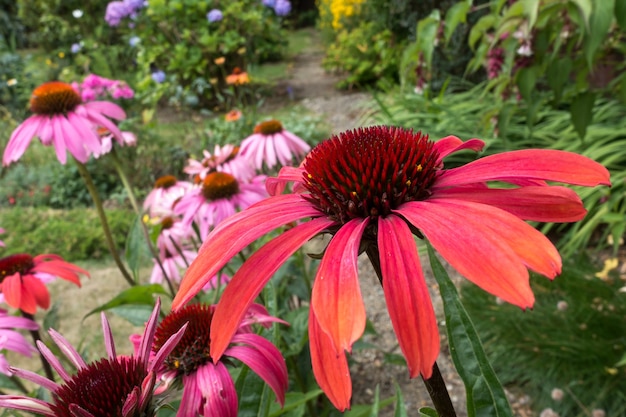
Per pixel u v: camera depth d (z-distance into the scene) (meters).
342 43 1.63
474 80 1.06
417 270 0.11
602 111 0.70
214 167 0.45
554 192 0.14
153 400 0.16
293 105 1.45
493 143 0.69
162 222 0.46
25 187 1.06
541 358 0.42
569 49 0.46
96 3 1.99
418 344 0.10
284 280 0.41
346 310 0.11
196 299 0.38
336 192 0.15
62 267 0.33
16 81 1.41
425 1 1.17
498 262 0.11
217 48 1.53
